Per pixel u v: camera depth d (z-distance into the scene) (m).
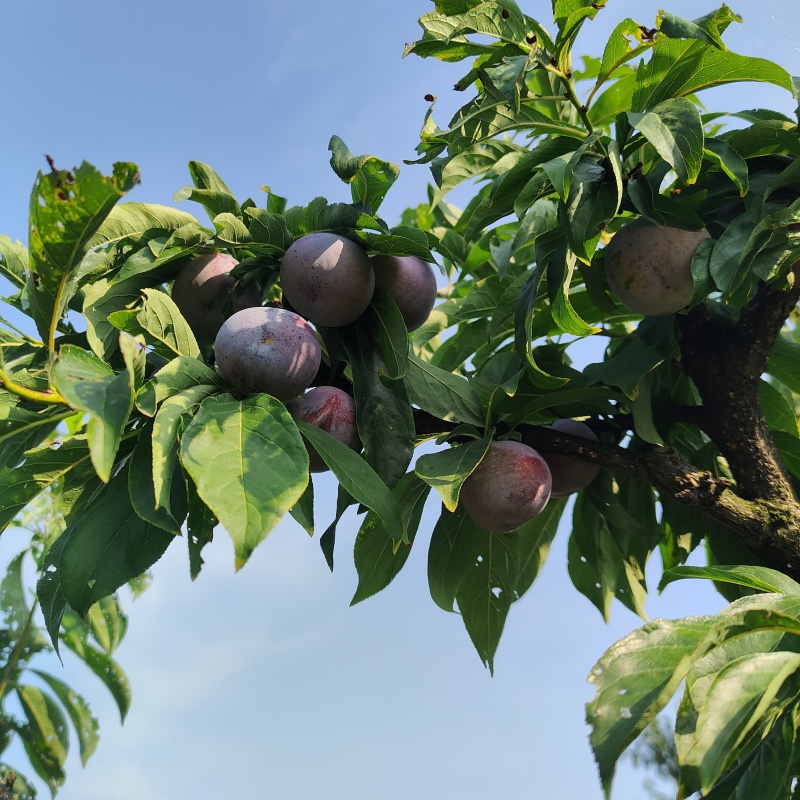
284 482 1.33
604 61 1.92
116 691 3.08
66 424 2.36
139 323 1.54
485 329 2.66
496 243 2.78
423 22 1.79
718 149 1.80
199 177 1.96
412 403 1.96
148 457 1.48
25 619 3.04
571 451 2.10
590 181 1.80
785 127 1.93
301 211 1.92
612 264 1.95
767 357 2.16
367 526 2.18
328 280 1.76
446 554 2.30
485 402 2.07
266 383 1.60
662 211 1.84
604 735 1.27
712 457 2.41
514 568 2.36
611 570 2.61
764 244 1.73
